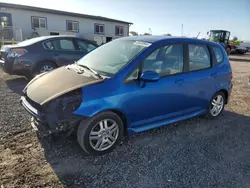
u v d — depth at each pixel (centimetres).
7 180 251
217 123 452
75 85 293
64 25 2189
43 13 2023
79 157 304
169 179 270
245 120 477
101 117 299
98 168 284
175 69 378
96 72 329
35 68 676
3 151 306
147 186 257
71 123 278
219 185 264
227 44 2577
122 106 311
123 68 321
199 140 373
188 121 454
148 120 356
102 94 293
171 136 382
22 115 427
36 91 310
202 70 419
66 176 265
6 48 666
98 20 2434
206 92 428
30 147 320
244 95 676
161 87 350
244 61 1981
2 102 495
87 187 250
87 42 792
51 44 707
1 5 1786
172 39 382
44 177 261
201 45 423
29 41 708
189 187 258
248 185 268
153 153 325
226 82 467
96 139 304
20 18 1909
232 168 300
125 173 277
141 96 329
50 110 274
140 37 403
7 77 752
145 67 337
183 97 388
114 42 413
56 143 333
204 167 298
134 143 350
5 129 366
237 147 357
